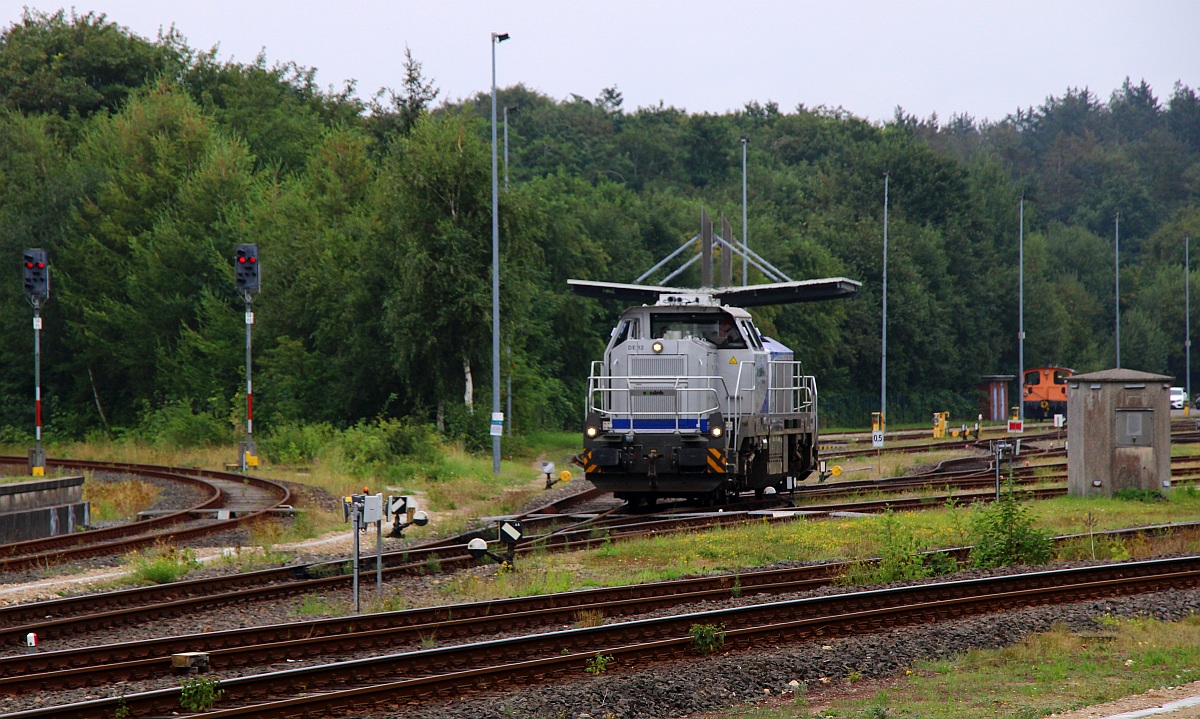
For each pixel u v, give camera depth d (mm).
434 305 162875
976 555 68312
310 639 46000
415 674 42344
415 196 165750
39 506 83688
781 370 105750
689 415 93125
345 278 171875
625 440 92875
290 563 70938
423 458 141250
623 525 84250
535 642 45500
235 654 43938
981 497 101625
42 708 36906
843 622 50156
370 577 64375
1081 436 102000
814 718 38031
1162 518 87500
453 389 170750
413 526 86688
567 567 68438
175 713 37094
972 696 40594
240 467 141500
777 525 83312
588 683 41094
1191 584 60875
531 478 138000
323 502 106688
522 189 193000
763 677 42969
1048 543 69500
